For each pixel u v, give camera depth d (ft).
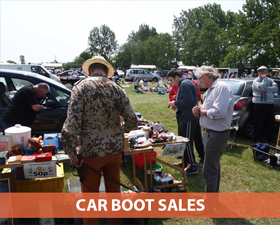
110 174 6.68
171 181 10.21
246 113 16.85
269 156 12.92
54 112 13.74
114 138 6.23
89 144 5.97
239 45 131.54
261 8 128.06
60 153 7.98
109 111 6.07
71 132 5.56
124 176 11.53
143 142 9.37
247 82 17.46
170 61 187.11
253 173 12.02
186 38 190.08
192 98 10.66
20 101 10.51
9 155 7.53
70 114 5.60
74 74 55.31
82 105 5.71
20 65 39.68
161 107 32.27
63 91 14.47
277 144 15.48
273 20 115.44
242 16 129.39
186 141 9.71
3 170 8.03
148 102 37.11
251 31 124.16
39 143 7.82
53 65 101.04
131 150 8.80
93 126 5.96
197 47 159.94
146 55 196.24
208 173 8.29
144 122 13.12
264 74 15.70
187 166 12.28
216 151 7.97
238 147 15.85
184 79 11.01
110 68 6.86
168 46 183.32
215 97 7.64
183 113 11.06
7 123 10.66
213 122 7.82
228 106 7.50
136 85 53.52
